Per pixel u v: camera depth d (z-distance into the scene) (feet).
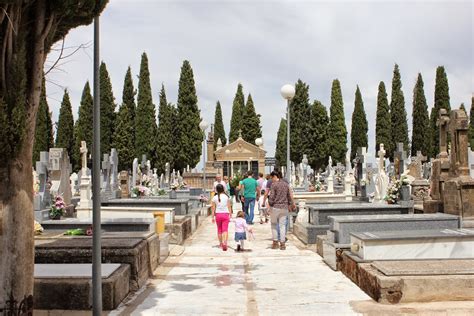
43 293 21.65
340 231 32.60
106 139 161.58
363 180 83.51
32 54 15.58
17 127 14.64
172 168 180.04
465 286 21.74
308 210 48.42
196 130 180.96
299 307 22.02
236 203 110.73
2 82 14.62
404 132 194.90
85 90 161.89
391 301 21.76
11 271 14.90
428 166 114.83
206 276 30.17
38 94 15.79
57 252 26.20
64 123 159.02
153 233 33.32
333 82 209.97
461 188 38.34
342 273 29.71
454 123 40.86
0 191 14.84
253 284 27.50
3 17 14.42
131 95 181.98
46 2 15.66
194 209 69.31
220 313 21.40
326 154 197.57
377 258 26.02
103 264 25.17
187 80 180.55
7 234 14.88
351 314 20.65
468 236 25.89
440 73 184.03
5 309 14.82
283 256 38.19
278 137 264.31
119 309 22.12
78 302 21.63
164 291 25.98
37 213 50.62
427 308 20.72
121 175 90.02
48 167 58.39
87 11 16.75
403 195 55.06
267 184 63.21
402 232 27.94
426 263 24.22
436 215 35.55
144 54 176.65
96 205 18.08
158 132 177.47
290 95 51.96
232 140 273.75
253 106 266.77
